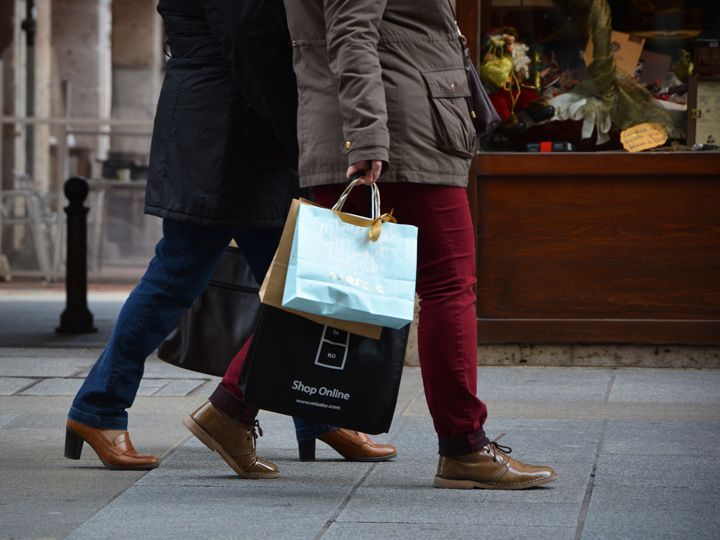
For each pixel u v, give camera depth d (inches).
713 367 674.8
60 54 1670.8
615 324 676.1
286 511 367.6
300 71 386.9
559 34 693.9
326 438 446.9
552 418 530.6
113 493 393.7
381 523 351.9
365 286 365.7
